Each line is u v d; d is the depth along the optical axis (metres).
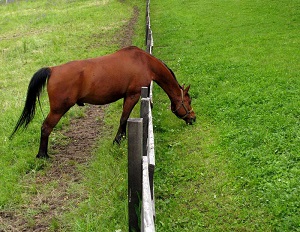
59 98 6.66
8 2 33.19
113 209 5.23
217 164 6.29
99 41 17.58
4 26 23.62
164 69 7.42
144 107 5.17
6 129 8.44
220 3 23.08
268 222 4.79
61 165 6.82
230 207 5.18
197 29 17.53
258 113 7.81
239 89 9.30
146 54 7.23
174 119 8.56
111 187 5.84
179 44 15.44
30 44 17.31
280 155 6.08
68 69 6.68
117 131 8.09
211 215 5.07
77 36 18.84
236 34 15.69
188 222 4.97
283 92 8.57
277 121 7.21
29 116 6.82
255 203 5.15
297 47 12.70
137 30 19.38
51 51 16.14
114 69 6.86
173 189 5.78
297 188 5.20
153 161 4.79
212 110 8.54
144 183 3.98
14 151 7.30
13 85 12.24
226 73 10.85
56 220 5.17
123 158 6.73
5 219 5.30
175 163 6.52
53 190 5.98
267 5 20.47
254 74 10.27
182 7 23.58
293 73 9.91
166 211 5.23
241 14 19.33
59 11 27.09
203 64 12.13
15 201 5.68
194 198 5.50
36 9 28.98
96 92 6.83
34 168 6.70
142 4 27.06
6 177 6.33
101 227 4.85
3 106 10.13
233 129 7.36
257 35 15.02
